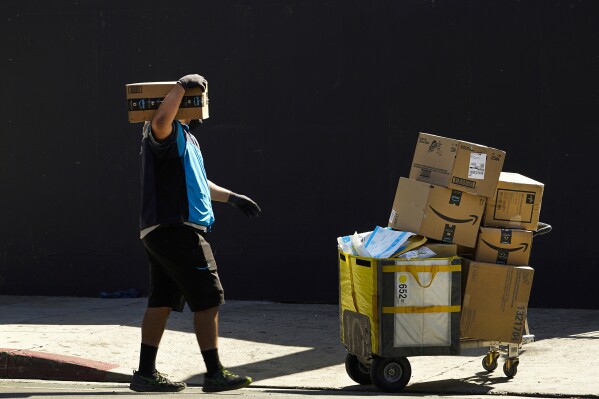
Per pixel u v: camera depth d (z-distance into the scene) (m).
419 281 15.77
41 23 26.83
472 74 24.02
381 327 15.68
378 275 15.66
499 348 17.17
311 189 25.14
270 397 15.24
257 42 25.36
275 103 25.31
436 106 24.28
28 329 21.45
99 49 26.47
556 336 20.28
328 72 24.95
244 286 25.64
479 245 16.38
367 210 24.80
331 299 25.09
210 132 25.69
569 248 23.55
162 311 14.98
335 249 25.00
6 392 15.96
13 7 26.94
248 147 25.50
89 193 26.73
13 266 27.12
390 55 24.53
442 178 16.28
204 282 14.59
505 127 23.84
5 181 27.11
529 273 16.20
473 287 16.22
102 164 26.61
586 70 23.34
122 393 15.55
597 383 16.19
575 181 23.47
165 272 14.89
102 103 26.53
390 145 24.59
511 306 16.25
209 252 14.80
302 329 21.69
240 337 20.83
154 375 15.03
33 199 27.00
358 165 24.84
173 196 14.48
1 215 27.11
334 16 24.84
